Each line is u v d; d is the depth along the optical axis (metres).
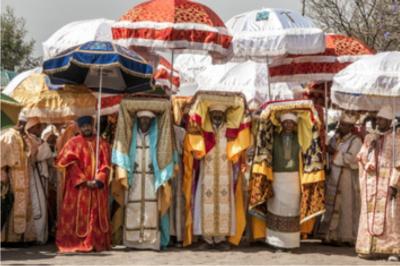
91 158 10.15
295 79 12.84
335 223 10.73
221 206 10.36
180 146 10.61
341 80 9.74
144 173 10.23
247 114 10.43
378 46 23.73
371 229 9.62
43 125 12.04
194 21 10.45
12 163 10.05
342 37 13.00
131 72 9.93
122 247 10.54
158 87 11.95
